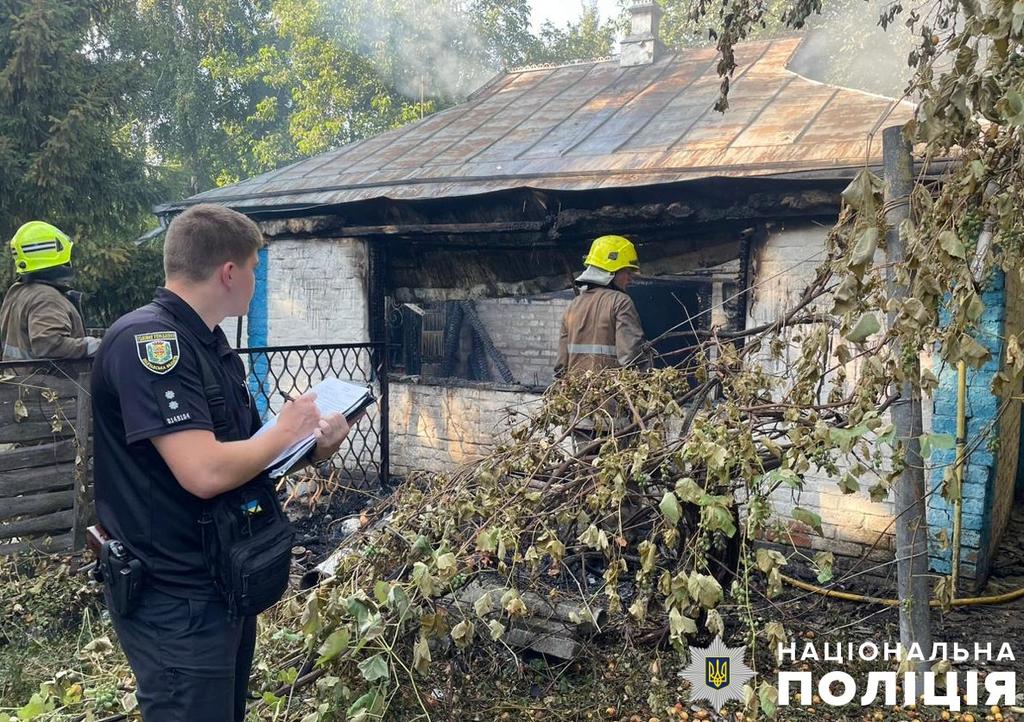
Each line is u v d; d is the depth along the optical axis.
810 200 4.61
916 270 2.51
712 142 5.77
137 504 2.00
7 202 10.30
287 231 7.00
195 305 2.11
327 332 7.04
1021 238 2.41
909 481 2.96
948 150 2.51
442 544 2.83
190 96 23.95
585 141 6.64
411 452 6.79
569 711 2.97
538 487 3.23
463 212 6.02
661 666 3.21
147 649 2.02
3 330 4.63
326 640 2.55
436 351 10.20
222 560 2.00
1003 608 4.20
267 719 2.74
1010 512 5.95
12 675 3.37
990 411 4.21
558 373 4.87
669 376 3.48
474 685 3.15
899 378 2.54
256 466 1.97
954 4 3.07
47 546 4.38
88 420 4.54
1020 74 2.21
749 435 2.72
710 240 5.23
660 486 3.21
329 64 20.47
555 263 5.93
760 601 3.90
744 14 3.59
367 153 7.86
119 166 11.57
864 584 4.47
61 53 10.31
